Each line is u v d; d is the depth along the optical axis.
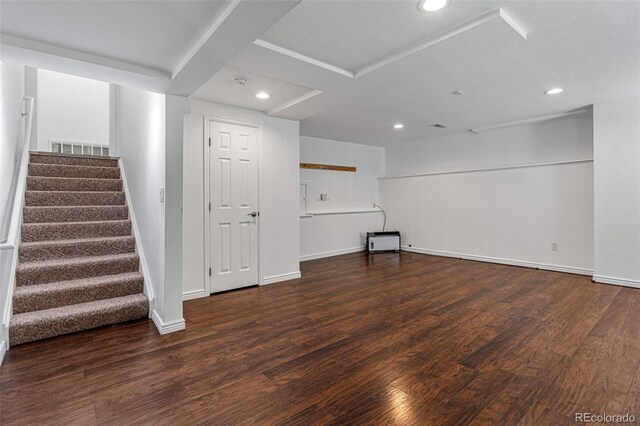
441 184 6.14
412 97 3.64
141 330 2.74
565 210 4.68
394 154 7.04
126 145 4.36
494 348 2.37
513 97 3.70
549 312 3.09
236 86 3.23
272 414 1.67
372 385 1.92
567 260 4.67
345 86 3.21
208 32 1.85
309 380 1.98
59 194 3.78
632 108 3.76
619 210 3.90
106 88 5.87
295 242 4.55
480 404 1.74
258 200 4.14
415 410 1.69
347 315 3.09
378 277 4.55
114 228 3.70
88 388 1.90
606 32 2.28
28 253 3.06
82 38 1.96
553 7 1.98
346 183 6.56
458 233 5.90
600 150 3.98
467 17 2.10
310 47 2.48
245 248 4.03
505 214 5.30
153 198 3.03
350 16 2.07
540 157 4.98
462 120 4.75
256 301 3.52
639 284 3.78
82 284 2.92
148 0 1.58
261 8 1.57
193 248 3.60
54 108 5.49
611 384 1.90
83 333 2.67
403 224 6.78
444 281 4.30
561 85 3.33
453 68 2.85
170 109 2.72
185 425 1.59
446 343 2.47
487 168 5.49
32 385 1.92
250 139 4.05
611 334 2.58
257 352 2.35
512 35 2.26
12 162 3.30
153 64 2.30
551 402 1.74
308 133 5.69
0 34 1.88
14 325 2.41
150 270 3.10
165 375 2.04
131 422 1.62
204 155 3.67
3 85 2.81
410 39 2.37
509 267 5.10
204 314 3.13
